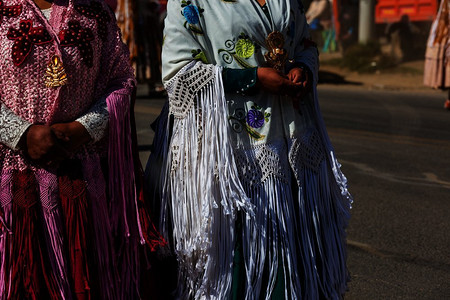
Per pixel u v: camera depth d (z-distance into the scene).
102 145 2.61
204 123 2.72
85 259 2.52
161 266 2.85
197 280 2.76
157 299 2.76
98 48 2.57
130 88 2.65
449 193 5.84
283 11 2.84
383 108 11.12
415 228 4.91
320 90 14.62
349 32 22.16
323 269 2.81
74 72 2.50
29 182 2.48
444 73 10.52
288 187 2.79
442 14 10.30
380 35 23.53
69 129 2.47
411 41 19.86
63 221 2.52
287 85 2.70
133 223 2.67
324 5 22.75
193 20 2.74
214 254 2.67
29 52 2.43
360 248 4.51
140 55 11.16
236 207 2.69
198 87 2.71
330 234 2.88
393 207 5.40
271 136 2.78
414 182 6.16
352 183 6.11
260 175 2.74
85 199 2.54
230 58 2.76
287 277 2.71
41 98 2.47
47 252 2.49
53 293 2.47
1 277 2.45
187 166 2.72
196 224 2.70
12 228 2.46
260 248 2.69
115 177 2.61
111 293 2.59
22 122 2.41
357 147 7.66
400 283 3.98
